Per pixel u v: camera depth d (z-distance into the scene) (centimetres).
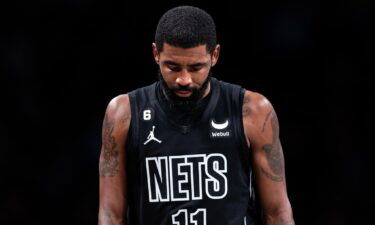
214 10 2575
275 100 2575
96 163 2383
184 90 927
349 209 2366
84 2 2525
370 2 2583
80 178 2356
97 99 2498
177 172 966
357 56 2547
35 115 2417
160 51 924
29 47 2484
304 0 2581
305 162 2448
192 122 969
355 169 2398
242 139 972
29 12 2494
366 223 2347
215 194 966
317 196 2398
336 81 2528
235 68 2603
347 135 2447
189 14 917
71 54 2500
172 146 967
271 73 2589
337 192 2386
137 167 984
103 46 2519
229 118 973
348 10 2567
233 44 2597
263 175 991
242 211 980
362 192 2380
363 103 2495
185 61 909
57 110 2455
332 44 2559
